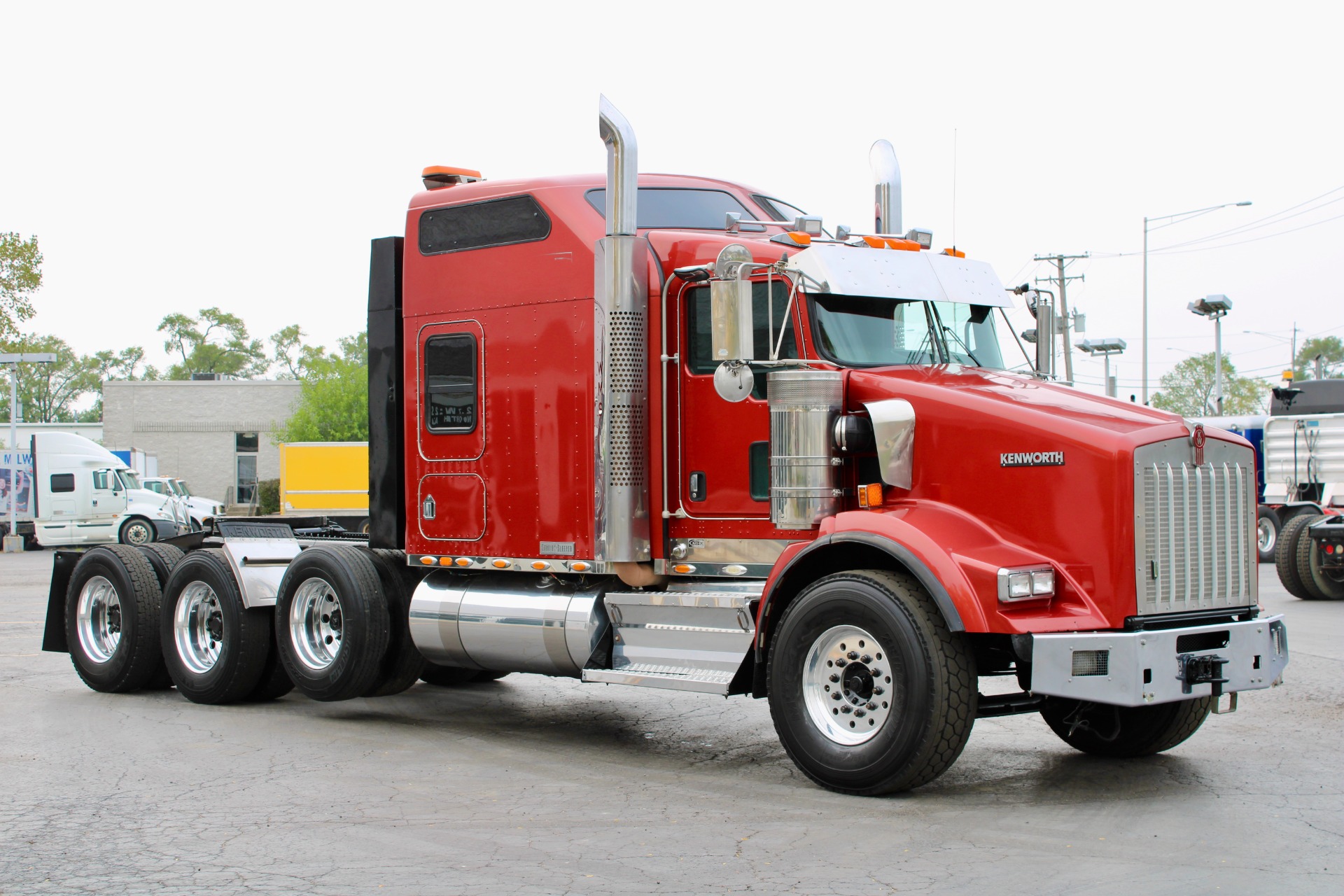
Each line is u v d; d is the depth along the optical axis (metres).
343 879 5.38
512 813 6.50
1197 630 6.51
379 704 10.17
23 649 13.71
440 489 8.87
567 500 8.15
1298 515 18.72
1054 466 6.60
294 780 7.32
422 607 8.87
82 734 8.85
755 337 7.66
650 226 8.30
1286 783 7.09
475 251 8.73
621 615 7.94
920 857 5.62
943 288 7.85
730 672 7.37
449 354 8.84
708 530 7.82
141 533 37.00
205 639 10.30
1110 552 6.43
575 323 8.14
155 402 61.00
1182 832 6.01
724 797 6.83
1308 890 5.11
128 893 5.23
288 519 10.83
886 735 6.46
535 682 11.44
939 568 6.40
